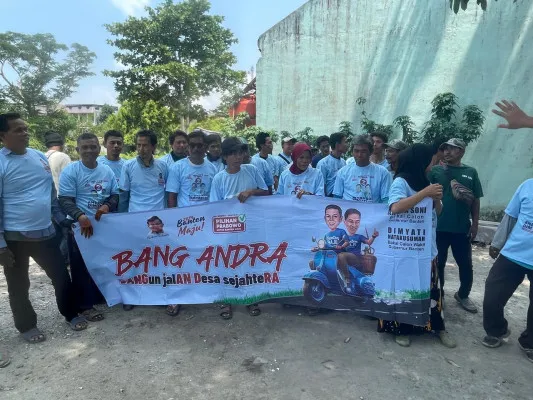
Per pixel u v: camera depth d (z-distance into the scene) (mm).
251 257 3732
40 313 4016
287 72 10188
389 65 8852
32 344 3402
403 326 3355
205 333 3562
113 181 4043
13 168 3180
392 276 3359
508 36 7449
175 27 24797
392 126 8812
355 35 9211
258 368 3023
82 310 3848
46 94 35438
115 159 4816
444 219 3889
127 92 25156
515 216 3256
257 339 3447
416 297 3289
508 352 3287
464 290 4094
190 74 24125
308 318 3818
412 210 3271
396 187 3262
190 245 3801
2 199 3188
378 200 3967
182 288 3852
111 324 3764
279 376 2922
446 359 3156
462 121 7727
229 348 3309
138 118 25531
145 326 3713
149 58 25156
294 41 9984
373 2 8898
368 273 3441
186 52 25594
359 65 9258
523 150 7406
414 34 8461
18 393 2758
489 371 3004
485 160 7762
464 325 3754
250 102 18938
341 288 3539
